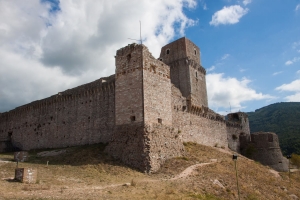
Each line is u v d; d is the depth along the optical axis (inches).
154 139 1492.4
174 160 1503.4
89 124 1968.5
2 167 1206.9
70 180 1039.0
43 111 2477.9
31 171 947.3
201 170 1341.0
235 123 3208.7
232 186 1193.4
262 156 2925.7
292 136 5017.2
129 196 833.5
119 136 1561.3
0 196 717.9
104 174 1216.2
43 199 714.8
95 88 1985.7
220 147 2625.5
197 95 2743.6
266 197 1200.8
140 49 1633.9
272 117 7106.3
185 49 2770.7
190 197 919.0
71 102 2185.0
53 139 2268.7
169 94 1812.3
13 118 2896.2
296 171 2667.3
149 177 1238.9
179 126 2007.9
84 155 1541.6
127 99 1614.2
